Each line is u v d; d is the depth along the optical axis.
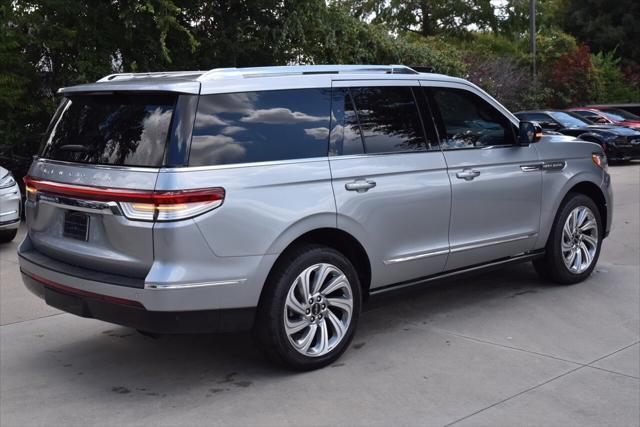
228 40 13.82
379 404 4.18
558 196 6.40
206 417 4.08
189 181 4.13
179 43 13.59
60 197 4.59
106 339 5.55
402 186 5.16
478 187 5.71
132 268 4.24
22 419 4.11
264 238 4.38
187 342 5.44
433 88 5.61
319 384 4.51
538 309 5.99
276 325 4.49
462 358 4.90
